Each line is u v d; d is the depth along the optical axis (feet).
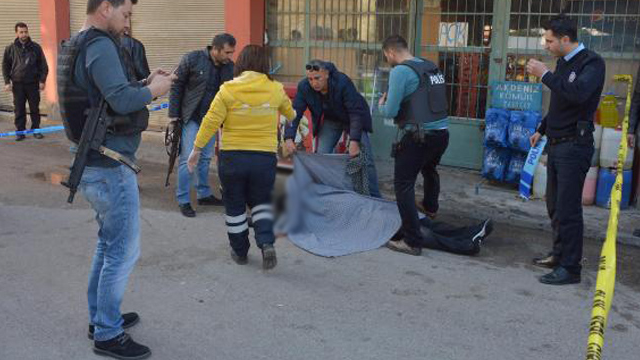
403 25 24.97
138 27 31.99
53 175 25.04
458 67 24.18
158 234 18.49
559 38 14.66
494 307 14.20
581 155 14.94
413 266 16.49
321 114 19.86
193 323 13.25
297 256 16.98
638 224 19.21
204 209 21.02
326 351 12.23
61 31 35.14
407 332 13.01
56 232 18.52
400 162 16.76
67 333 12.73
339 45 26.45
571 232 15.35
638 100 17.51
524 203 21.15
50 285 14.90
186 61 19.56
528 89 22.33
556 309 14.16
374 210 19.10
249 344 12.46
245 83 15.10
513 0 22.75
